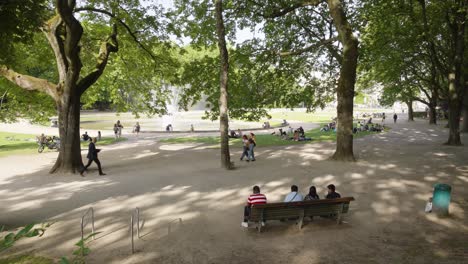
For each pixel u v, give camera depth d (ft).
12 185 49.60
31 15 32.86
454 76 84.23
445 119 205.46
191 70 76.18
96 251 25.39
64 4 50.26
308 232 29.01
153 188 45.96
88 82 62.08
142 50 81.51
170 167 62.90
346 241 26.99
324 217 32.86
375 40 75.82
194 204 38.01
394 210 34.73
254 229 29.84
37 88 60.80
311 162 64.18
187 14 76.18
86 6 69.77
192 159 71.87
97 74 63.10
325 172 54.60
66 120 59.16
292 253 24.90
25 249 25.96
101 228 30.53
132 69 87.76
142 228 30.35
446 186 32.50
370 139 103.60
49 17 60.64
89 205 38.24
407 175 51.21
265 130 149.69
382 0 72.13
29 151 89.40
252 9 76.43
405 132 125.59
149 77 89.51
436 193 33.04
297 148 84.69
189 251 25.34
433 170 54.65
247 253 24.94
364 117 244.22
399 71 103.04
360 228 29.84
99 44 79.87
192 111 315.17
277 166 61.00
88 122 200.85
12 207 38.09
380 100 191.01
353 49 63.00
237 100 76.43
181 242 27.07
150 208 36.65
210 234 28.78
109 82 90.68
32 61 79.82
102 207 37.32
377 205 36.52
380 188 43.80
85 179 53.26
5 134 130.11
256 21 78.84
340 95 65.00
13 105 91.76
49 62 77.25
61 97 59.57
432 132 124.36
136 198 40.86
